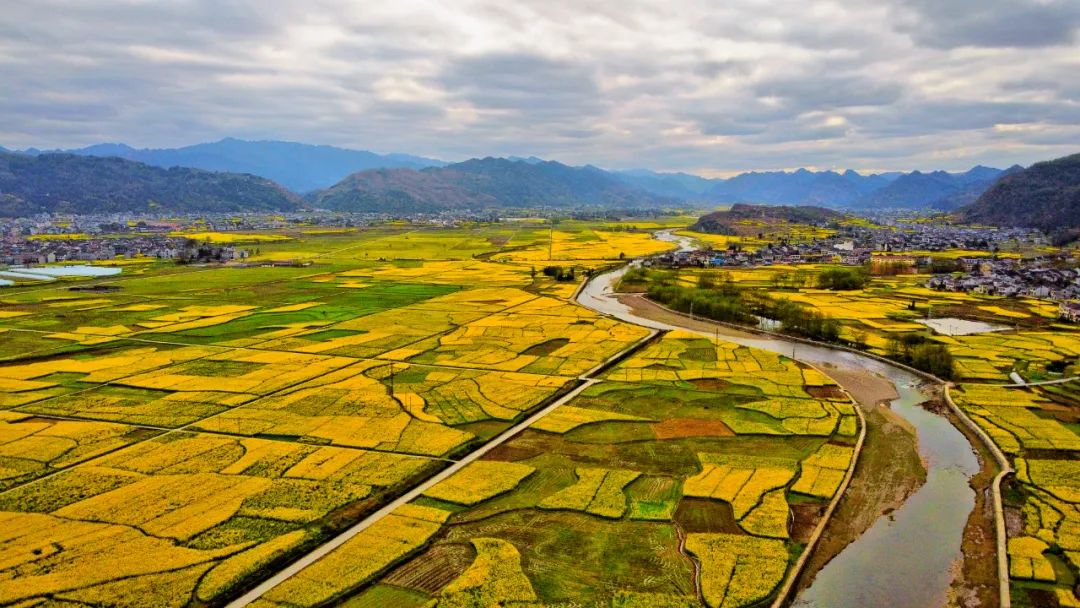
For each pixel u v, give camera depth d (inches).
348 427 4065.0
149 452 3649.1
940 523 3083.2
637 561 2691.9
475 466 3535.9
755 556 2714.1
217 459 3555.6
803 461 3666.3
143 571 2522.1
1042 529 2967.5
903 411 4621.1
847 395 4869.6
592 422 4234.7
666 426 4190.5
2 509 2994.6
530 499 3191.4
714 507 3132.4
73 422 4114.2
